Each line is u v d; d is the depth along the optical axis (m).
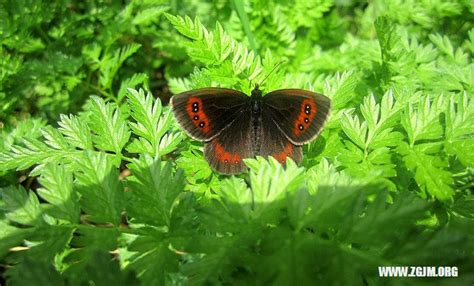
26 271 0.06
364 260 0.06
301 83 0.13
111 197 0.08
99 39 0.15
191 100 0.09
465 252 0.07
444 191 0.08
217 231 0.07
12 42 0.14
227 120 0.09
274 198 0.07
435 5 0.15
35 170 0.09
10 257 0.07
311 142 0.09
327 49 0.16
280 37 0.14
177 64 0.16
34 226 0.07
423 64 0.12
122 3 0.17
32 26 0.15
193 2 0.16
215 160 0.09
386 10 0.16
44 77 0.14
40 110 0.15
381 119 0.09
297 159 0.09
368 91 0.12
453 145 0.08
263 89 0.10
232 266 0.07
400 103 0.09
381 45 0.12
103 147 0.09
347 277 0.06
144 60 0.17
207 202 0.09
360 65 0.13
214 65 0.10
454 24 0.15
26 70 0.14
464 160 0.08
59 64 0.14
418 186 0.08
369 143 0.08
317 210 0.07
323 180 0.07
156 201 0.08
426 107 0.08
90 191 0.08
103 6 0.16
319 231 0.07
